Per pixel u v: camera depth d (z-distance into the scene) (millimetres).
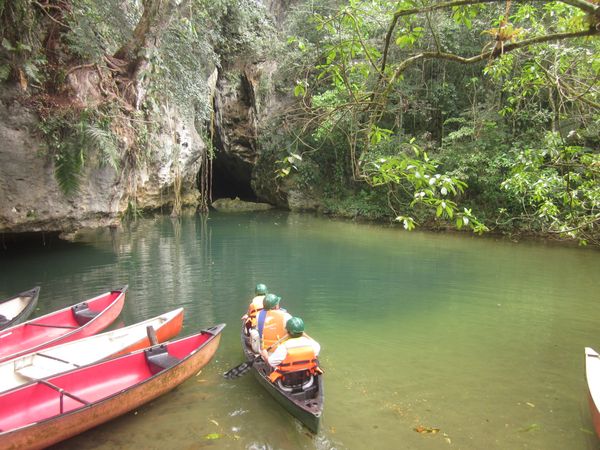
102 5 10250
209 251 12297
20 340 6012
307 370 4539
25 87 8617
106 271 9922
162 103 15320
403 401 4645
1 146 8672
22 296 7305
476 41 15461
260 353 4973
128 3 12094
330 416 4352
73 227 10445
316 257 11633
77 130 9344
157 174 16859
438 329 6688
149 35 11219
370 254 12055
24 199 9281
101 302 7219
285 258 11500
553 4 4230
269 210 22812
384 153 15289
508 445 3938
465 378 5160
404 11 2707
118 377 4762
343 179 20922
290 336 4566
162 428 4141
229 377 4793
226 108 24172
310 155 21609
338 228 16781
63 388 4367
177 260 11133
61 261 10773
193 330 6578
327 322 6957
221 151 25531
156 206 18281
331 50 3379
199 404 4559
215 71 20594
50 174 9531
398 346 6043
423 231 16078
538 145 13453
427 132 17344
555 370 5391
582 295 8383
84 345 5359
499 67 4688
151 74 11758
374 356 5727
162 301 7875
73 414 3766
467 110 16656
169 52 12531
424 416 4367
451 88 16969
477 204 15602
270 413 4398
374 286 8984
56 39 9523
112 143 9977
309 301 7988
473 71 16438
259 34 21234
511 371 5359
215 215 20438
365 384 4996
